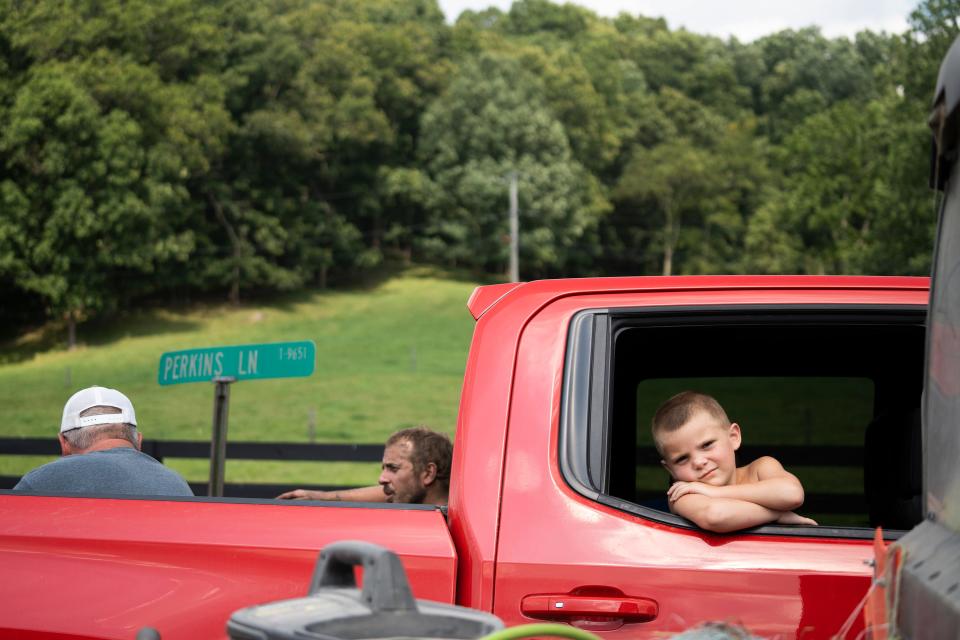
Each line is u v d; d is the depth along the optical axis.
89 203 72.44
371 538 2.12
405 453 3.43
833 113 92.44
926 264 54.03
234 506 2.22
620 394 3.22
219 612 2.09
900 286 2.34
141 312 88.38
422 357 74.88
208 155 86.44
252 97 94.75
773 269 103.31
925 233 53.81
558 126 108.75
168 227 81.56
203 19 89.31
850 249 84.25
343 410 55.84
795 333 2.87
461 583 2.11
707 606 2.03
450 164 107.69
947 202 1.43
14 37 72.56
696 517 2.09
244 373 3.80
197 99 84.69
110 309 82.06
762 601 2.03
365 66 102.88
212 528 2.17
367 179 104.88
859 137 86.75
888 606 1.41
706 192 120.88
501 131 106.31
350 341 82.12
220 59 92.44
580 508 2.12
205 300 93.12
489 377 2.27
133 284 85.56
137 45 82.00
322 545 2.11
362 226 111.69
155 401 59.34
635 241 123.06
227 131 86.19
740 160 124.38
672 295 2.33
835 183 88.12
